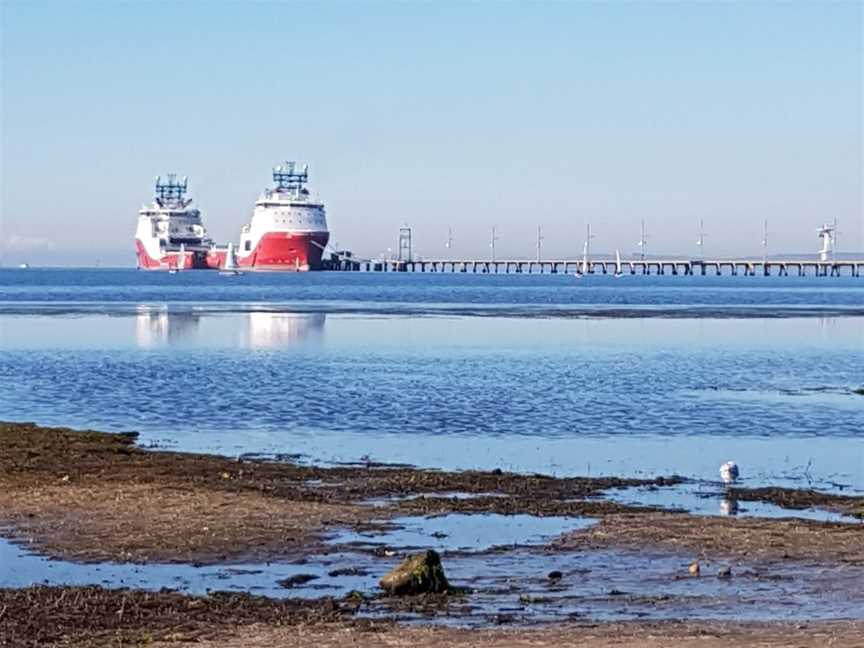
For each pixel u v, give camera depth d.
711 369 73.31
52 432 43.88
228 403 55.72
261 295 198.38
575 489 34.56
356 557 26.25
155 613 21.50
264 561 25.84
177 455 39.69
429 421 49.66
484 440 44.59
